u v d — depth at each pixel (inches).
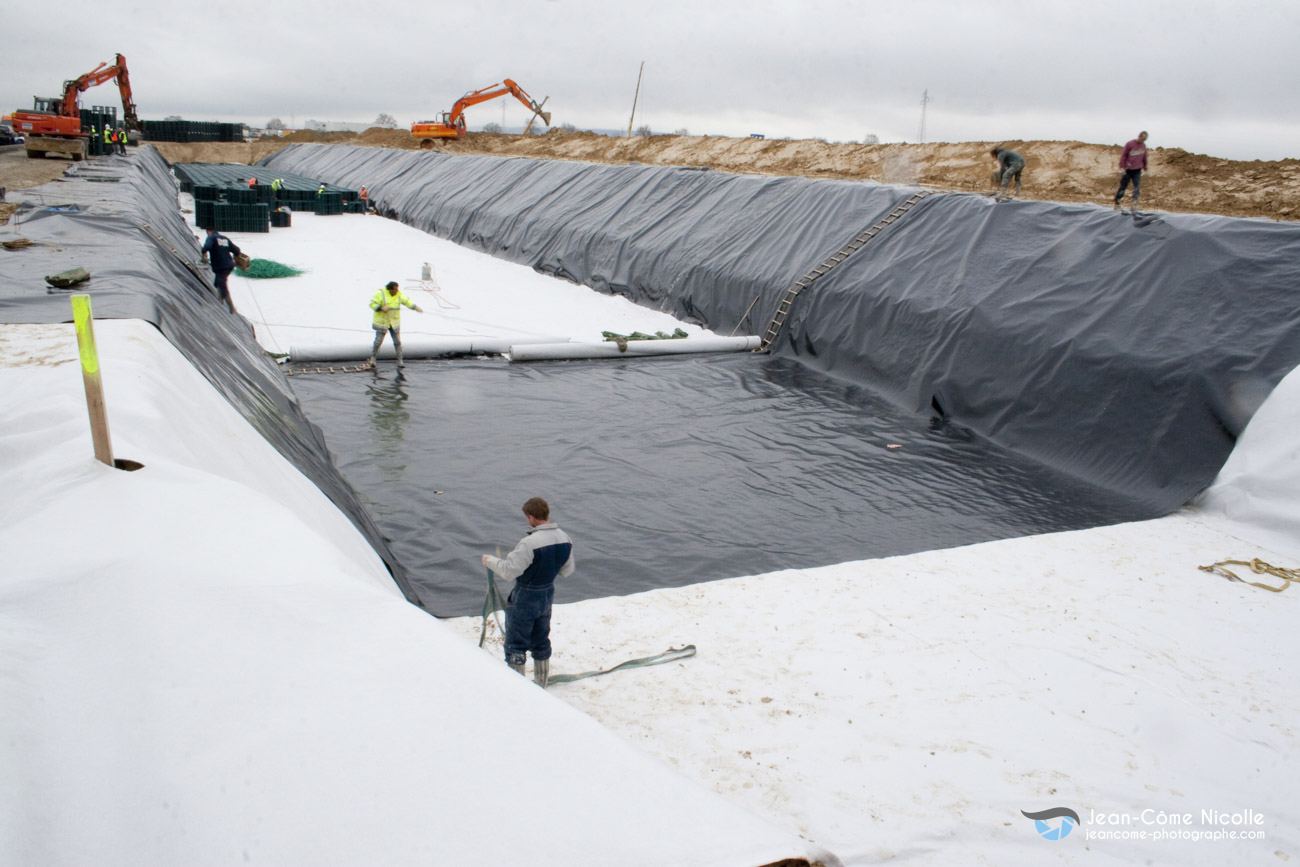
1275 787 213.9
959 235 653.3
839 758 218.2
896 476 456.4
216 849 104.2
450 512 380.8
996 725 235.6
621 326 788.6
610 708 236.5
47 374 247.8
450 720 127.3
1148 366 466.0
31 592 145.6
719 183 938.7
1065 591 323.9
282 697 128.1
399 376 598.2
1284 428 401.1
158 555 156.2
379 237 1264.8
